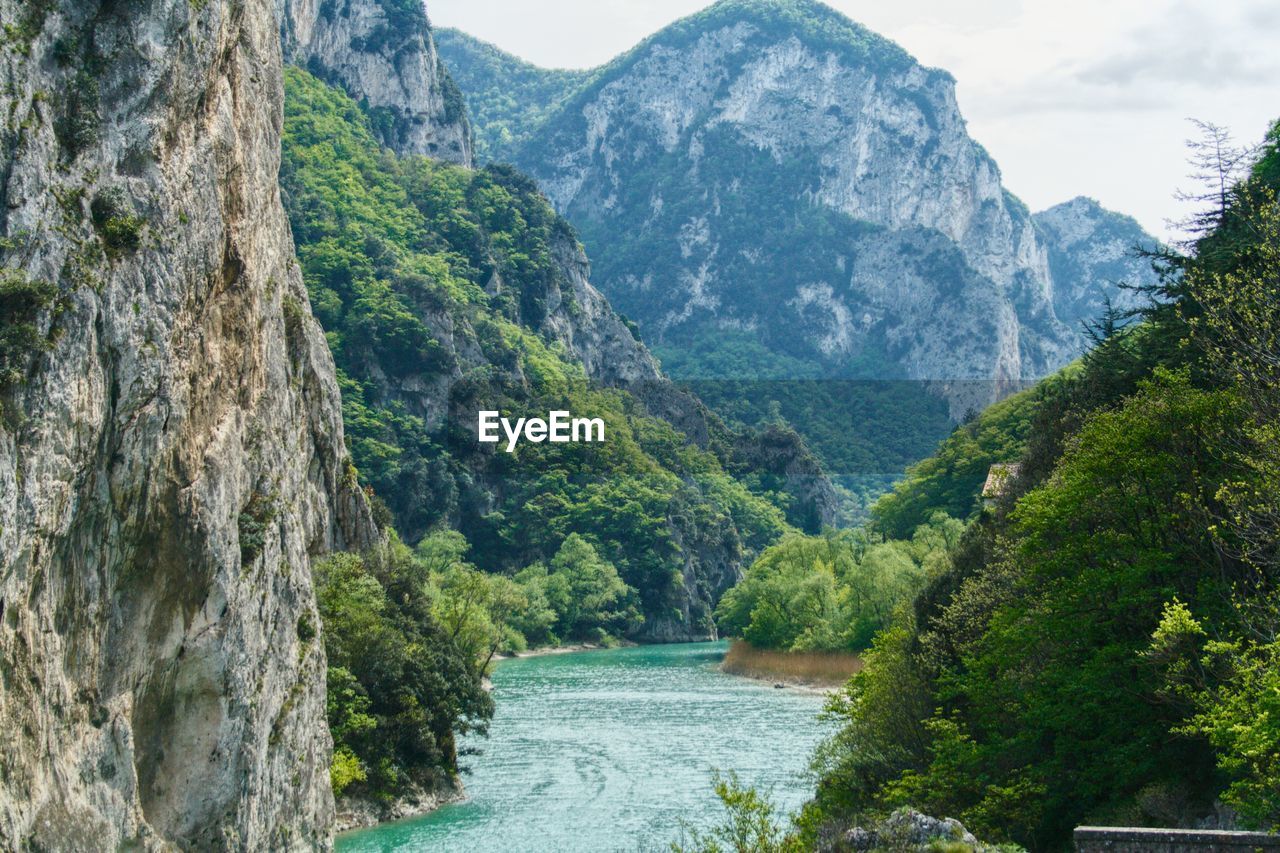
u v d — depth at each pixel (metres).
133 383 41.00
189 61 44.28
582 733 100.19
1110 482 46.78
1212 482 44.38
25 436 36.16
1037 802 45.91
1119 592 45.22
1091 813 44.78
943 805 49.62
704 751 90.69
